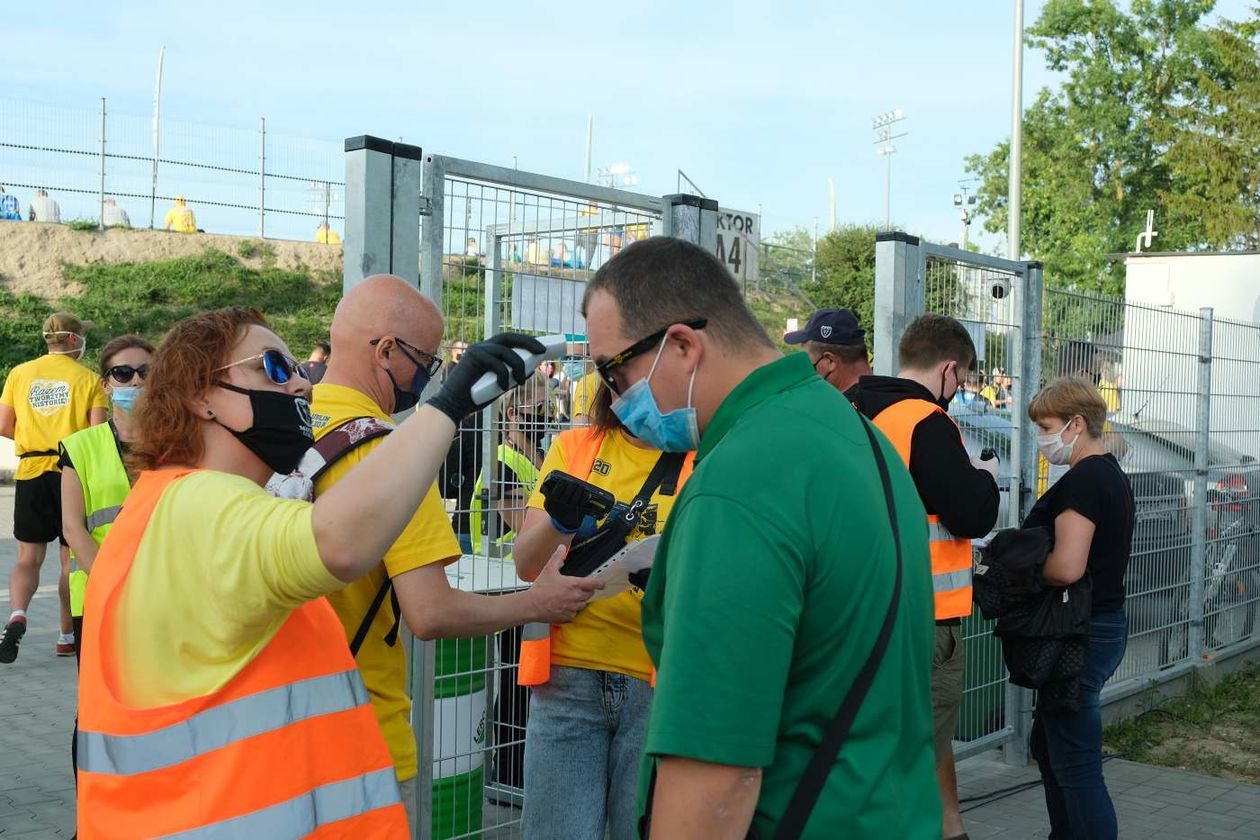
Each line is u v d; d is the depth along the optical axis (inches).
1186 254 482.6
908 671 63.5
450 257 136.6
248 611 66.1
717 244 171.8
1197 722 265.1
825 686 60.4
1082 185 1472.7
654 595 67.7
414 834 104.0
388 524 65.2
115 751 67.0
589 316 72.4
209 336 74.8
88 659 69.6
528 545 121.5
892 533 63.7
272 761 67.1
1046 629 157.8
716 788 57.1
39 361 277.7
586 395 147.1
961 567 157.9
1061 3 1470.2
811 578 59.9
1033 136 1521.9
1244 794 219.3
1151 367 268.2
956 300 218.7
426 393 130.1
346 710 71.9
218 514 67.6
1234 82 1291.8
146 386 75.2
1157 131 1274.6
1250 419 322.7
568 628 118.5
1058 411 168.9
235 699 67.0
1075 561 156.7
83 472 179.0
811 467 61.4
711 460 62.6
